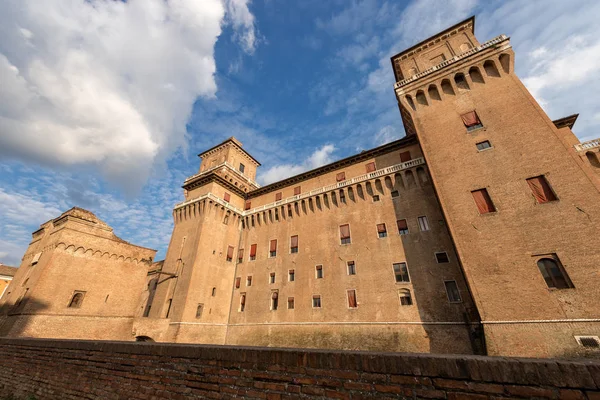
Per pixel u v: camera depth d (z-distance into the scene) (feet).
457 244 71.87
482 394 12.90
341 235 112.88
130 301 106.32
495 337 59.36
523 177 70.33
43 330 82.53
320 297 105.50
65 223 96.17
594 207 59.57
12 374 36.35
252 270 132.36
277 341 106.22
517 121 77.66
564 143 68.54
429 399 13.71
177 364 22.40
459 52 104.53
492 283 64.03
